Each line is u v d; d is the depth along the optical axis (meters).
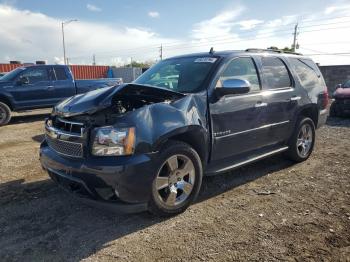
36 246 3.22
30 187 4.66
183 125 3.65
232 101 4.30
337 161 5.86
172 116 3.61
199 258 3.00
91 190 3.34
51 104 11.76
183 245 3.21
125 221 3.69
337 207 3.99
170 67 4.81
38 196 4.36
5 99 10.93
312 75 6.06
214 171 4.19
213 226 3.56
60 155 3.63
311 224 3.58
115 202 3.35
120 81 13.56
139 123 3.37
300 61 5.91
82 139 3.37
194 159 3.81
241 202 4.16
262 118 4.78
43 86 11.52
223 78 4.31
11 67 29.16
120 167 3.20
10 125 10.86
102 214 3.85
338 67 19.62
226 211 3.91
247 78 4.68
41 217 3.79
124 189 3.26
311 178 5.00
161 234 3.41
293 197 4.30
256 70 4.86
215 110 4.09
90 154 3.32
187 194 3.83
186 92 4.08
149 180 3.40
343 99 10.99
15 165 5.72
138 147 3.32
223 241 3.27
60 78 11.88
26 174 5.22
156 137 3.42
